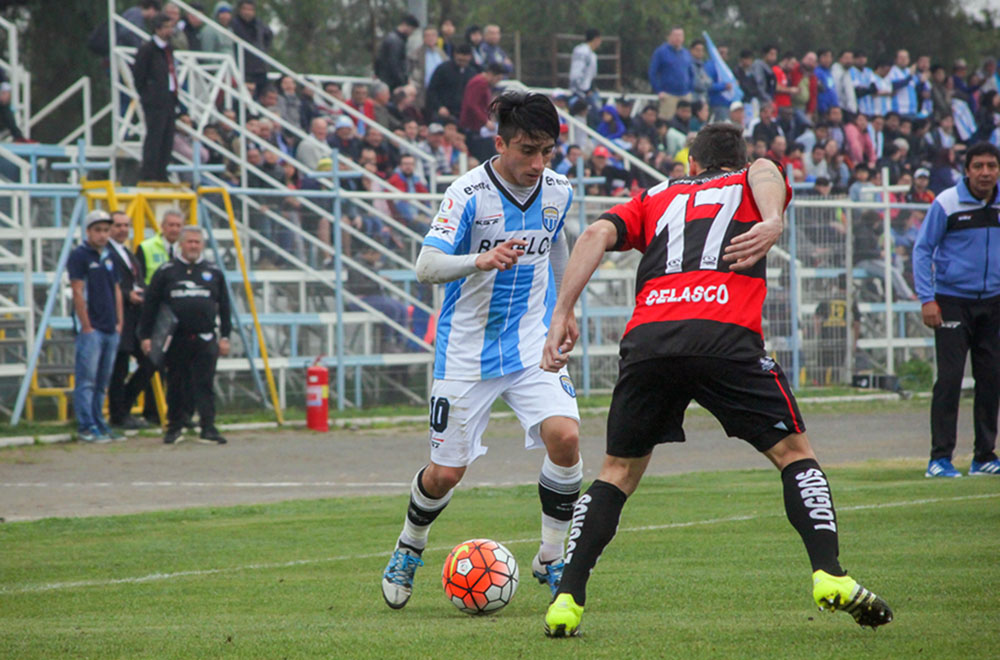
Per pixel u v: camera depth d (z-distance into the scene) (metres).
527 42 113.81
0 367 52.84
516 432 53.91
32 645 15.39
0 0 74.81
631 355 15.42
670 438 15.64
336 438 51.50
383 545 26.28
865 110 90.19
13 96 71.69
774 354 65.75
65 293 57.38
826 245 67.56
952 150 95.31
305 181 65.38
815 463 14.97
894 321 70.31
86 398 49.16
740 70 84.19
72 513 33.19
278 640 15.48
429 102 74.69
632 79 118.25
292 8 122.88
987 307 34.94
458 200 19.27
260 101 70.25
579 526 15.38
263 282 57.41
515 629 16.02
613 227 15.73
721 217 15.41
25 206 53.72
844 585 13.84
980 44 131.62
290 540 27.17
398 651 14.48
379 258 60.03
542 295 20.11
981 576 19.28
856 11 127.12
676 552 23.28
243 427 53.78
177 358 48.59
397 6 130.75
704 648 14.02
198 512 31.92
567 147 72.06
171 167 59.25
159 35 58.56
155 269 51.34
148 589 21.11
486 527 28.16
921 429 52.84
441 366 19.78
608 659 13.59
